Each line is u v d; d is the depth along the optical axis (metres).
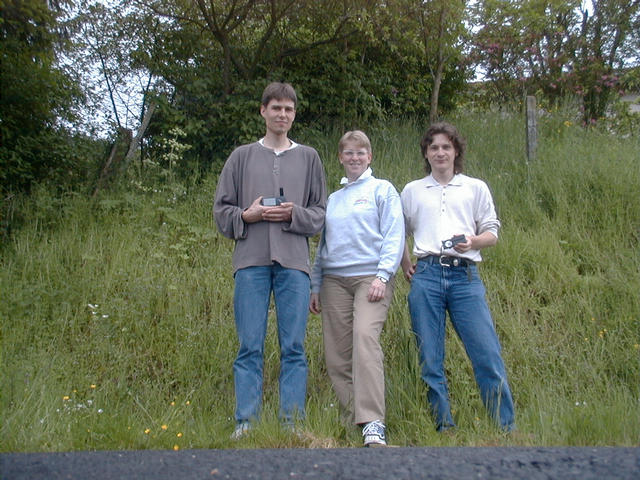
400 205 4.14
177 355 4.83
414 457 2.39
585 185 7.07
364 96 9.27
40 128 7.82
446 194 4.16
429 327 4.05
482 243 4.05
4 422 3.59
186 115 8.57
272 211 3.90
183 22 9.12
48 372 4.43
